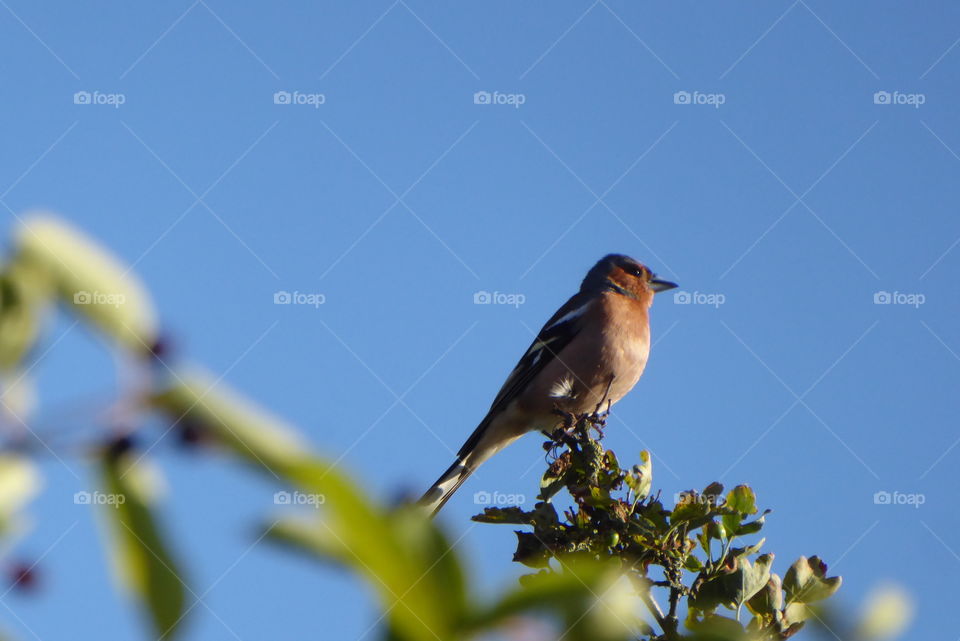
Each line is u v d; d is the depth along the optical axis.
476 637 2.44
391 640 2.41
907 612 6.32
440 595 2.40
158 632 2.36
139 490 2.37
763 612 8.08
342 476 2.20
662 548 8.77
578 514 9.29
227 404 2.27
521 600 2.49
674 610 8.54
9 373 2.38
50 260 2.41
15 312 2.37
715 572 8.47
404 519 2.40
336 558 2.32
